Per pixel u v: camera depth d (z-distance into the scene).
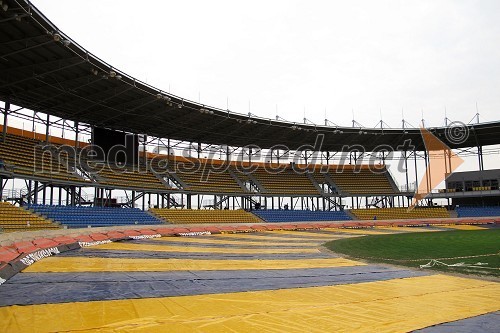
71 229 24.64
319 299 9.38
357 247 23.50
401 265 15.94
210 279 12.15
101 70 25.61
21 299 8.94
